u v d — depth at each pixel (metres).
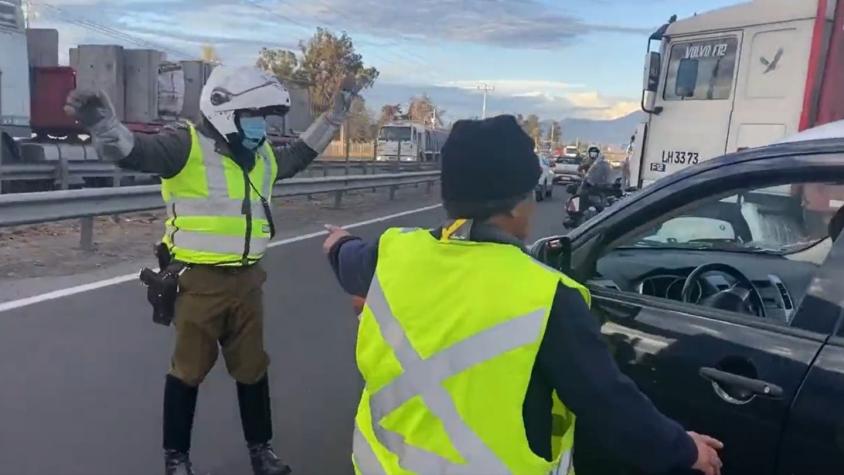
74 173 13.93
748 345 2.27
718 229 3.89
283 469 3.79
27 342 5.65
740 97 9.98
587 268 2.99
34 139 16.98
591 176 12.48
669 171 10.97
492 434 1.67
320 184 15.59
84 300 6.91
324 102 53.38
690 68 10.64
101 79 17.91
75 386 4.85
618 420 1.63
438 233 1.90
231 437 4.33
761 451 2.15
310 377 5.34
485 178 1.73
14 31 14.62
